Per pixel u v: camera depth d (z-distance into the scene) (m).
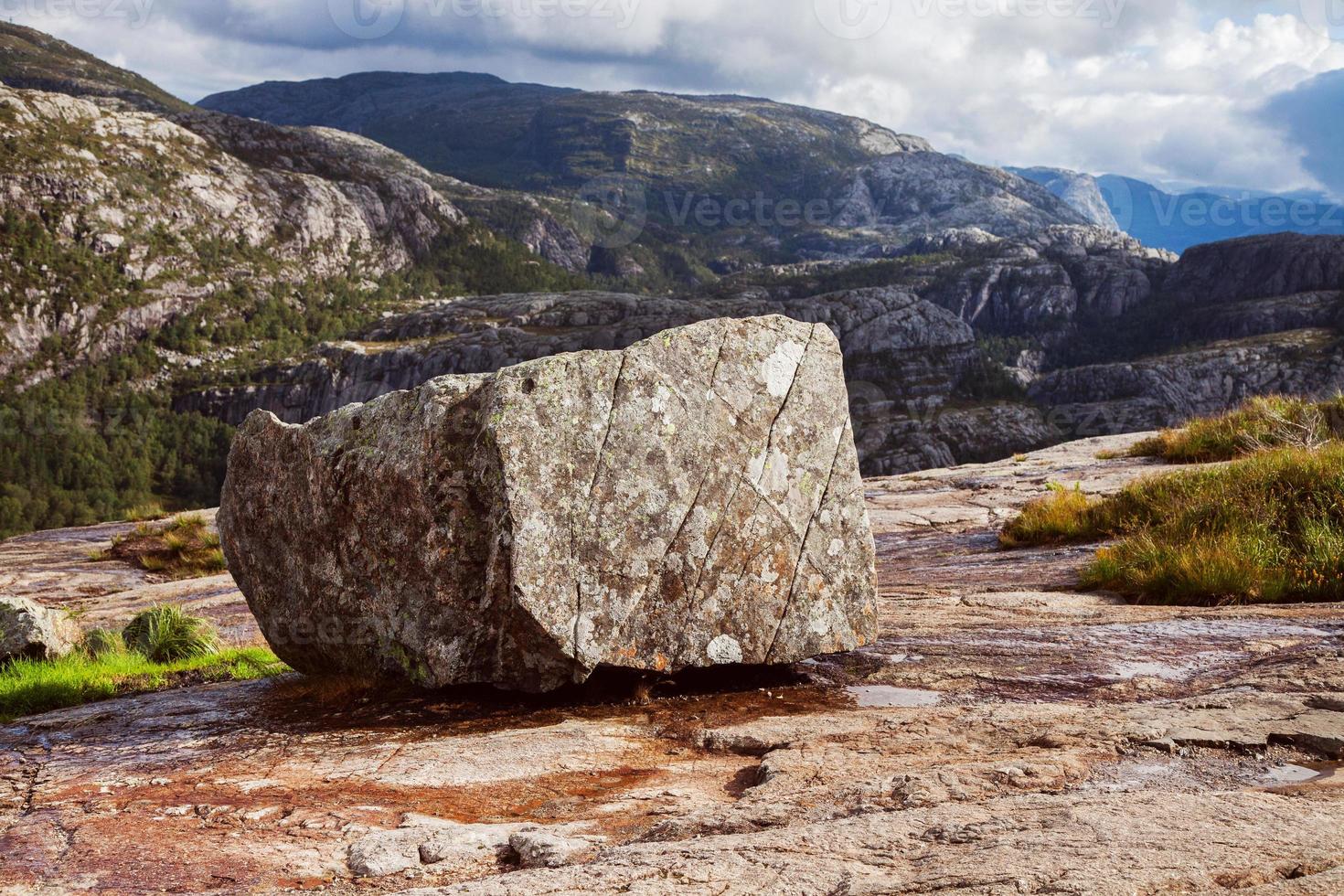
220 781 4.34
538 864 2.93
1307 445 12.48
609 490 5.32
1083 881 2.17
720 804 3.52
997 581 10.01
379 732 5.25
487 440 5.18
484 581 5.29
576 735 4.77
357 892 2.82
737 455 5.78
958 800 3.17
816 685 5.74
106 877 3.07
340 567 6.10
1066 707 4.55
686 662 5.48
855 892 2.28
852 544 6.18
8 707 7.75
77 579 20.41
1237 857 2.27
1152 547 8.88
